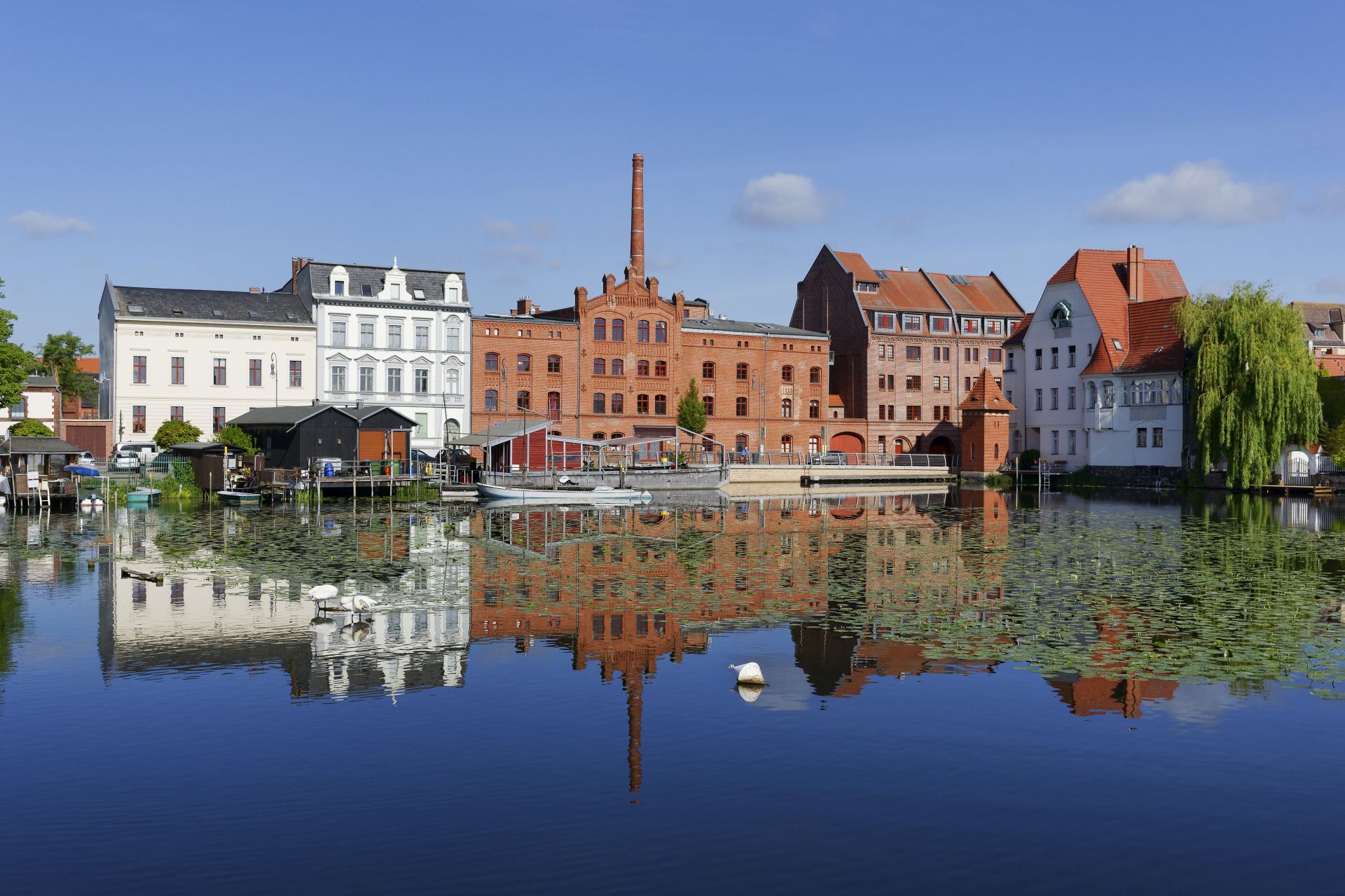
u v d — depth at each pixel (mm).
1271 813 13648
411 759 15508
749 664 19312
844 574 32719
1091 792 14328
